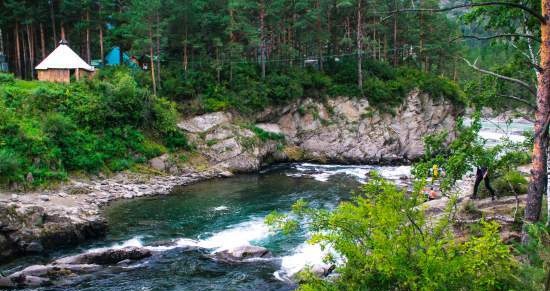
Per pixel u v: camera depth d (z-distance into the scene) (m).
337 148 46.25
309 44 55.00
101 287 15.34
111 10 47.97
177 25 44.19
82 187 28.20
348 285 7.63
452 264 6.84
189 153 38.31
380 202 8.03
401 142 49.34
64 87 36.59
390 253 7.05
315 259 17.31
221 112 41.84
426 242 7.38
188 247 19.05
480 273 7.27
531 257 7.54
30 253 18.27
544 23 9.94
